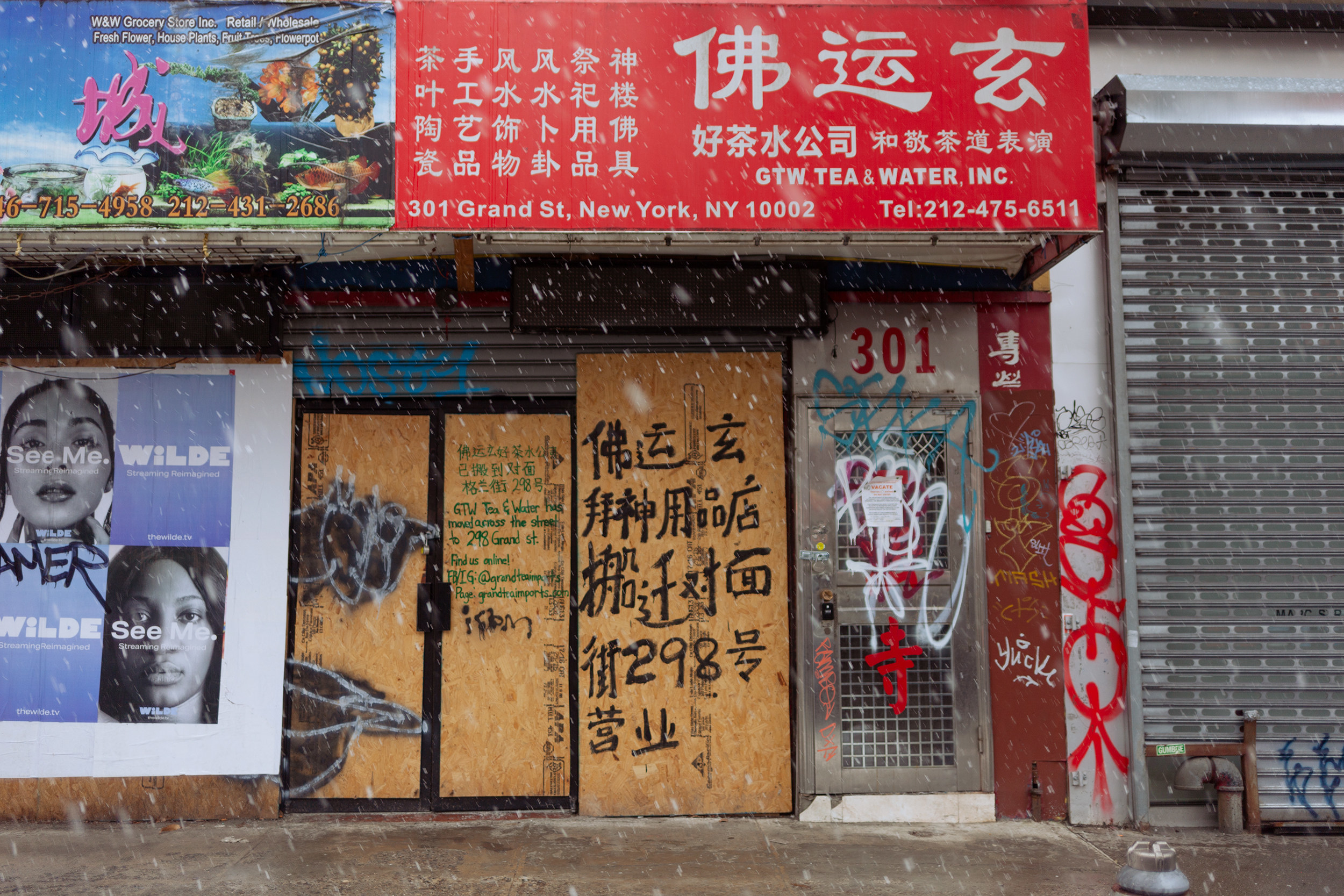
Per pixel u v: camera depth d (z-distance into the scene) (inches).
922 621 229.8
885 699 228.1
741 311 228.5
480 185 186.9
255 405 232.4
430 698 229.6
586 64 188.5
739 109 188.4
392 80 192.1
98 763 223.9
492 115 187.9
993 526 231.3
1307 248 237.1
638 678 229.6
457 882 182.4
